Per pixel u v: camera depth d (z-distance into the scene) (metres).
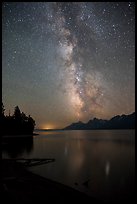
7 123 86.12
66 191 9.61
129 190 12.73
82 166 22.81
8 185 10.12
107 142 65.00
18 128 93.56
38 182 10.95
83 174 18.22
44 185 10.41
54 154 34.00
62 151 38.91
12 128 88.62
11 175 12.50
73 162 25.73
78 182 14.91
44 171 18.47
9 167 15.66
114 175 17.95
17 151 35.84
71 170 19.86
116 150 41.44
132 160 28.05
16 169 14.96
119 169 21.16
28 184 10.48
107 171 20.00
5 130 82.06
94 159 29.03
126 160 28.09
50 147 46.59
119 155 33.84
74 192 9.56
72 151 39.28
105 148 45.50
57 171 18.95
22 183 10.60
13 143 52.50
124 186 13.85
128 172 19.50
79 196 9.09
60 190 9.71
